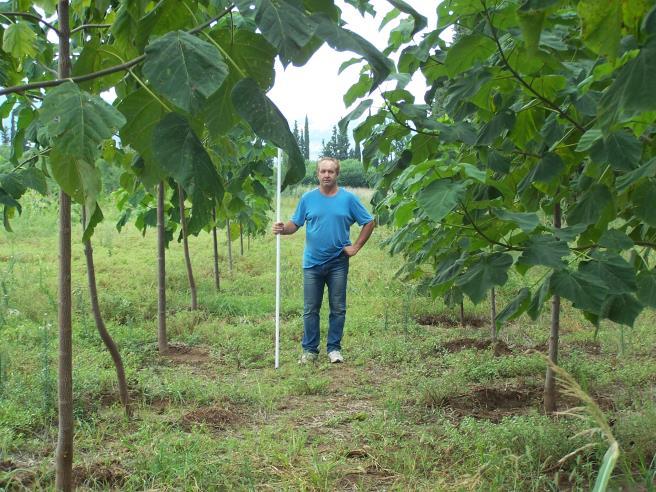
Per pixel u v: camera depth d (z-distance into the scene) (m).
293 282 10.55
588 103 2.79
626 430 3.57
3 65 3.52
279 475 3.47
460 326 7.77
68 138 1.50
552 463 3.41
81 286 8.89
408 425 4.31
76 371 5.09
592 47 1.60
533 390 5.00
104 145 4.19
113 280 9.95
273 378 5.75
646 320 7.43
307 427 4.38
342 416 4.57
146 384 5.00
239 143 7.95
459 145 4.15
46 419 4.22
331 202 6.23
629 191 2.96
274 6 1.40
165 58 1.45
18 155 3.76
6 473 3.30
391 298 9.19
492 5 2.84
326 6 1.59
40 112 1.52
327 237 6.23
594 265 2.72
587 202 2.87
